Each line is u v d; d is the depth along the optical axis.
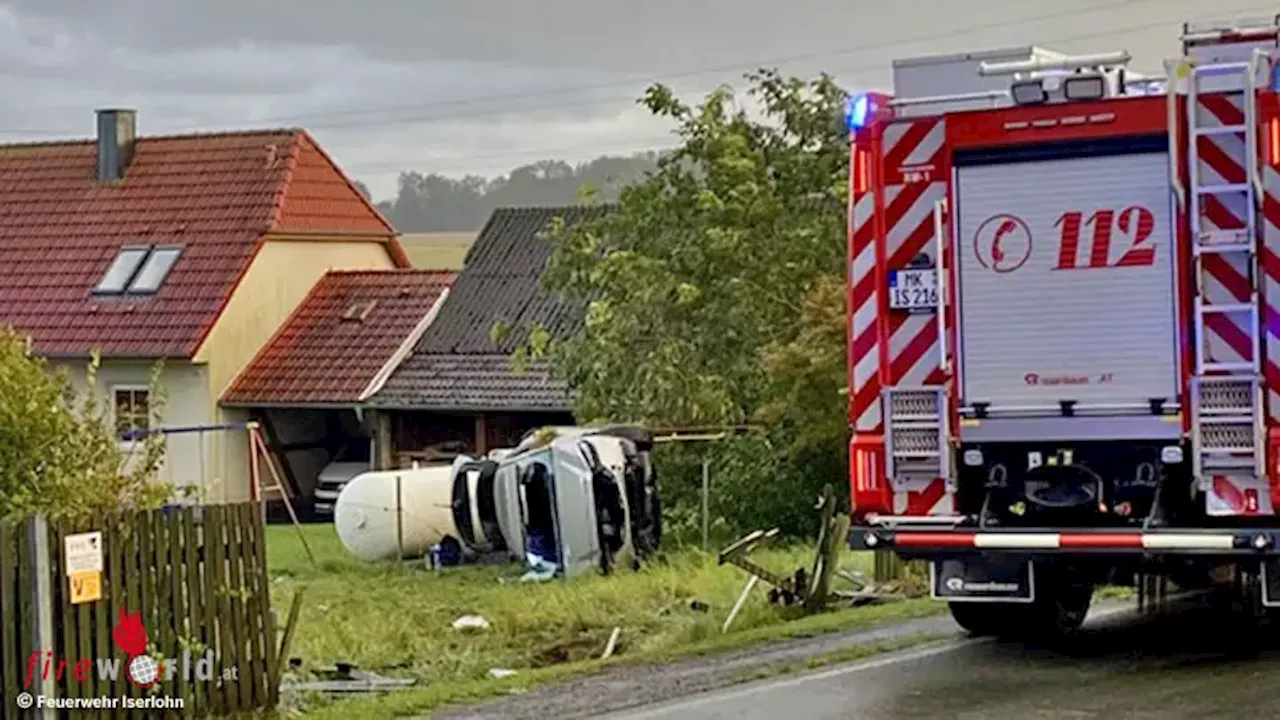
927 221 13.14
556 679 13.21
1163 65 12.42
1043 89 12.68
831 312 27.31
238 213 47.41
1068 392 12.67
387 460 44.62
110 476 14.09
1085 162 12.62
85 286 47.09
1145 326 12.47
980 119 12.90
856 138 13.31
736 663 13.55
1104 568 13.11
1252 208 12.14
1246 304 12.20
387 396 44.00
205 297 45.53
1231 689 11.78
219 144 49.78
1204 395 12.31
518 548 28.92
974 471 13.20
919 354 13.18
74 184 50.38
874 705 11.55
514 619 19.55
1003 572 13.27
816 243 30.50
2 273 48.34
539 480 27.80
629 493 27.66
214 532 12.97
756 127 32.12
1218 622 14.34
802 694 12.03
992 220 12.88
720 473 29.28
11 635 11.77
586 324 32.53
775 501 28.66
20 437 13.72
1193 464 12.34
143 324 45.50
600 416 31.67
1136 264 12.48
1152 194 12.45
